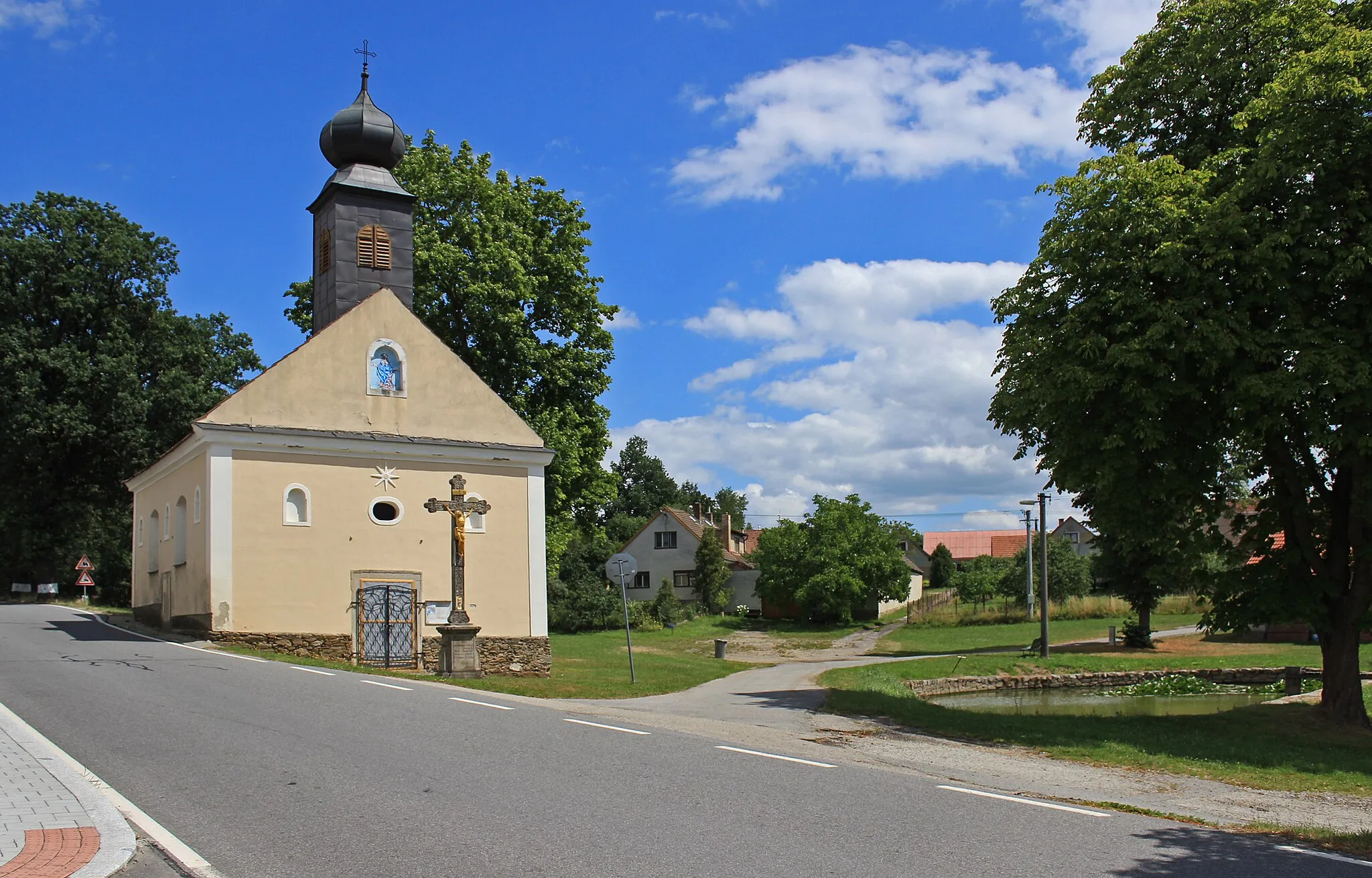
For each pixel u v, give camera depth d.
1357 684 20.17
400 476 27.78
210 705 13.91
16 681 16.41
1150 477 18.59
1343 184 17.47
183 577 27.66
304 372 26.95
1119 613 62.75
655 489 118.06
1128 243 18.25
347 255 29.48
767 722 17.47
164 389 48.31
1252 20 19.66
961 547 114.62
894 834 8.09
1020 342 19.20
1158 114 20.95
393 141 30.41
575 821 8.16
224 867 6.95
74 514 50.66
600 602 63.28
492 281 36.69
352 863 7.05
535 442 30.06
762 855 7.36
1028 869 7.26
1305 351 16.83
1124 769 14.12
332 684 16.77
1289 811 11.62
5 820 7.92
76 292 47.31
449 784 9.34
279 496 26.08
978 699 31.84
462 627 22.83
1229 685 35.41
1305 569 20.25
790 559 67.94
